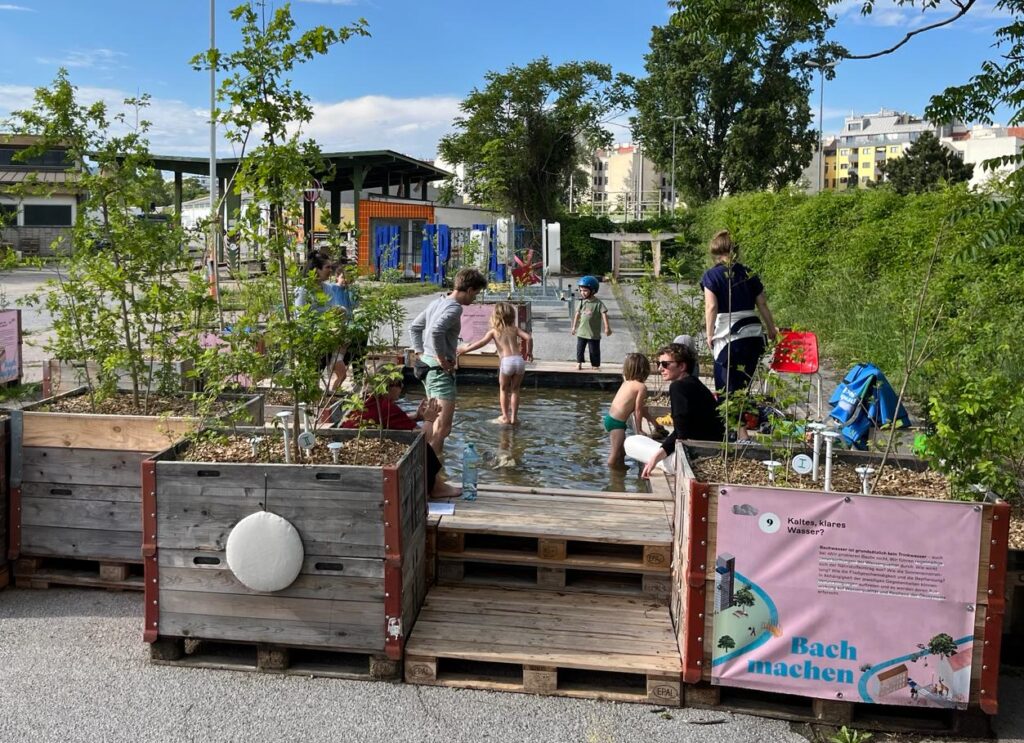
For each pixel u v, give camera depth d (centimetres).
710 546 402
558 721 397
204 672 438
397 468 420
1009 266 918
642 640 440
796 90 5234
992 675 386
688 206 5275
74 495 524
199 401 519
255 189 459
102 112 584
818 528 391
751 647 402
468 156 5128
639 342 1548
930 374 516
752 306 714
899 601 388
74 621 492
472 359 1229
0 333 1061
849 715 397
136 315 597
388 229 3300
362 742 377
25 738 376
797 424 462
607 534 493
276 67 445
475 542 514
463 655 426
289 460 454
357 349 579
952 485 414
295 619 432
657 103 5575
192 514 433
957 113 693
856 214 1902
